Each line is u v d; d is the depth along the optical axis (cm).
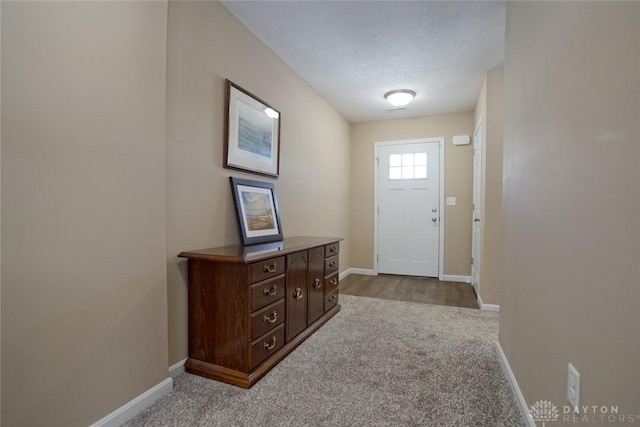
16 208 109
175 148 182
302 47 270
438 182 456
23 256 111
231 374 174
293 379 179
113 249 140
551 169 118
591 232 88
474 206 412
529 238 144
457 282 432
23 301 111
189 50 191
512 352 171
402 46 267
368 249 492
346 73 321
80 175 127
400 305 322
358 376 183
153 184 158
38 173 114
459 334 245
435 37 253
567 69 105
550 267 118
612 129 78
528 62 149
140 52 151
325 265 273
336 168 436
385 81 340
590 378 87
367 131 491
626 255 72
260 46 260
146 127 154
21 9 109
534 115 139
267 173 270
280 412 150
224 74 220
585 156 92
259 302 181
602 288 82
